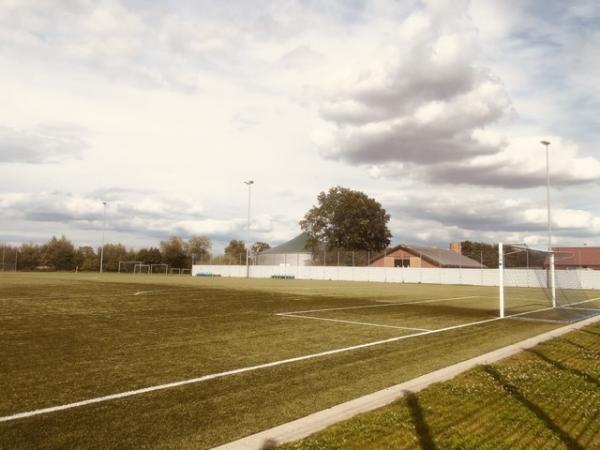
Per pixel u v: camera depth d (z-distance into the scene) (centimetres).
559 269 4384
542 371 800
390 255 6144
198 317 1591
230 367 827
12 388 673
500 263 1747
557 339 1188
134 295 2562
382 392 660
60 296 2427
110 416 555
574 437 498
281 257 7950
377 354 970
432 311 1938
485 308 2106
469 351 1022
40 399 620
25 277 5362
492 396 641
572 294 3303
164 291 2953
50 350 968
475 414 566
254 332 1263
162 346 1028
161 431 508
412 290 3622
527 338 1234
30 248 9344
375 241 8069
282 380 740
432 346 1081
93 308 1836
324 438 485
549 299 2752
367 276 5991
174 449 462
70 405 595
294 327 1374
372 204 7975
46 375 753
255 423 538
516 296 3019
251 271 7356
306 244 7931
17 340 1088
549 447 471
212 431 511
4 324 1355
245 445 466
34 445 466
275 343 1088
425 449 461
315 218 7888
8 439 480
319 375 777
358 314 1777
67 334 1184
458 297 2852
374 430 509
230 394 657
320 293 3056
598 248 6088
